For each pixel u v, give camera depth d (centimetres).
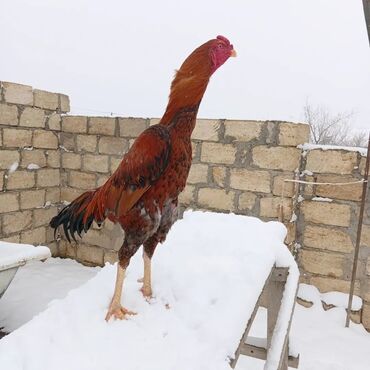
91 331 161
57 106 699
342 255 491
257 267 210
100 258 685
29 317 484
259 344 293
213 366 144
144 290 198
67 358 140
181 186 197
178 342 157
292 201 503
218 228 276
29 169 652
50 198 702
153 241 201
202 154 559
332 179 491
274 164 512
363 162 470
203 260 225
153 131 183
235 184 541
